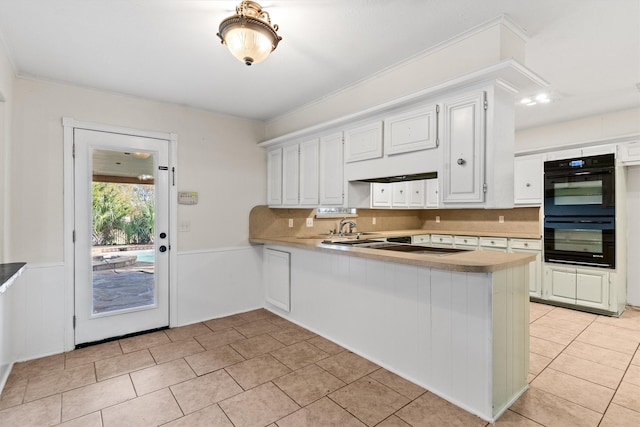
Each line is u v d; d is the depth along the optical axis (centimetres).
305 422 189
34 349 273
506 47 200
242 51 177
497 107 201
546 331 330
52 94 281
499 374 197
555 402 209
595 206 382
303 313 345
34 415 196
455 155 214
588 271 389
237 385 229
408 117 242
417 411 200
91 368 255
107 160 309
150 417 194
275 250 388
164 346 297
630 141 364
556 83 294
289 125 374
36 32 207
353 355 277
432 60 231
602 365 257
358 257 262
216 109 364
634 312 388
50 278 280
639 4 180
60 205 285
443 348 216
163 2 178
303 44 223
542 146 437
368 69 263
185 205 353
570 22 199
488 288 193
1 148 243
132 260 323
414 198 520
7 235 254
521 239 443
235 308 389
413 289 235
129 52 234
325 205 321
